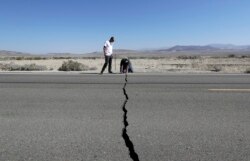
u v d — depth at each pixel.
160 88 11.59
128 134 5.99
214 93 10.40
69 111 7.84
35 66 27.12
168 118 7.13
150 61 61.72
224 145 5.41
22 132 6.14
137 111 7.80
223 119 7.06
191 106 8.37
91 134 6.00
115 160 4.79
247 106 8.38
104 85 12.45
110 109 8.03
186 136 5.88
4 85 12.50
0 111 7.89
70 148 5.29
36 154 5.04
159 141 5.61
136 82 13.40
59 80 14.17
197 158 4.86
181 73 18.28
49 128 6.39
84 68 26.39
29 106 8.45
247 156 4.93
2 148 5.30
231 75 16.70
